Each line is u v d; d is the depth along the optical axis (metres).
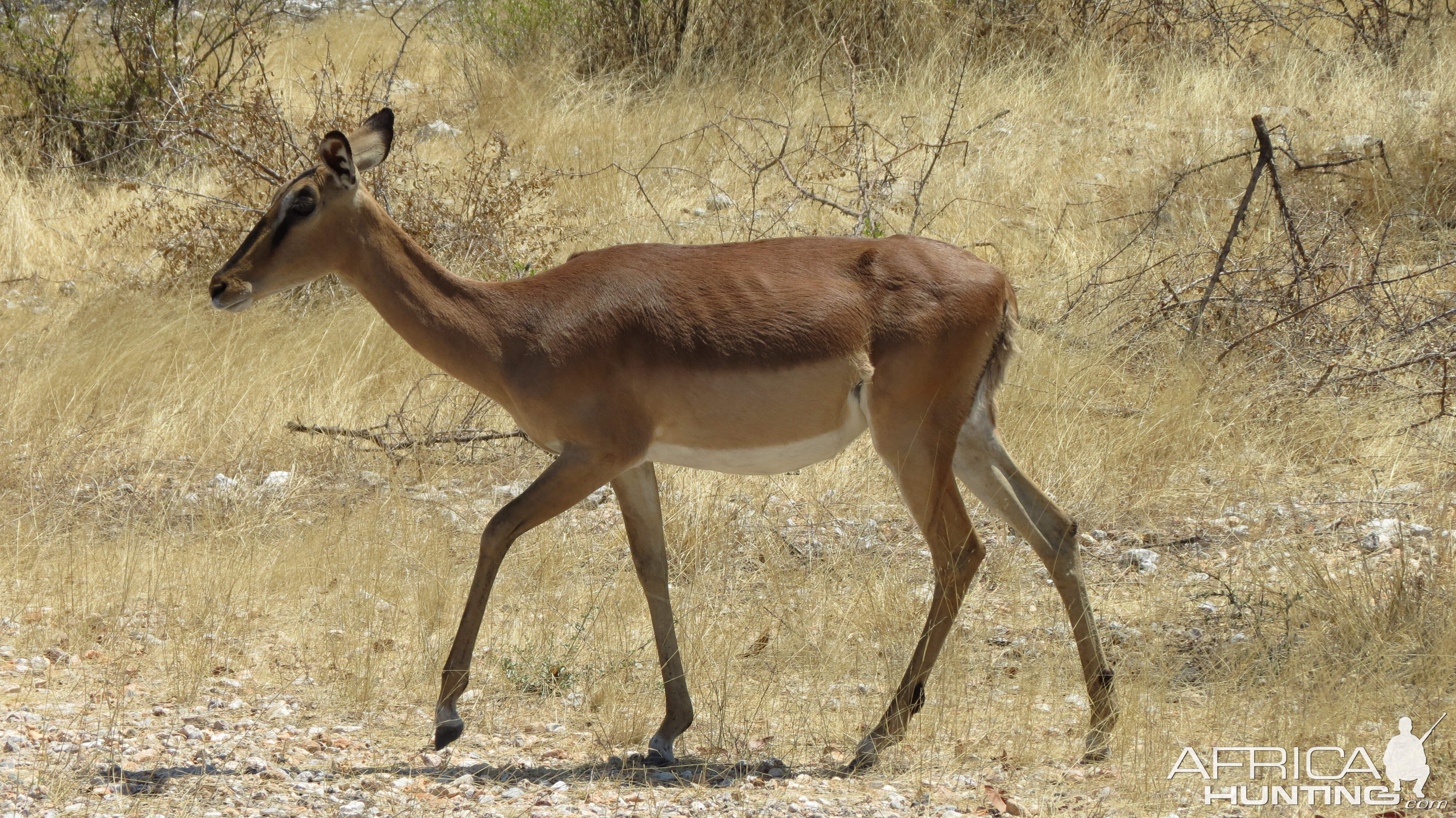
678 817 10.71
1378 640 13.45
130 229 29.61
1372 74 32.94
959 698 13.27
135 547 17.11
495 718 13.27
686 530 17.16
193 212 28.84
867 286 12.13
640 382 11.86
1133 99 33.66
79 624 15.14
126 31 34.59
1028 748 12.16
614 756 12.30
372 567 16.56
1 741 11.94
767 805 11.02
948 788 11.44
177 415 21.45
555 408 11.90
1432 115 29.56
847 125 29.66
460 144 33.59
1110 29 36.56
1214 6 36.03
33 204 31.28
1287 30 35.59
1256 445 19.31
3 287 27.50
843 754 12.35
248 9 38.47
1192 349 21.34
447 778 11.56
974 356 12.16
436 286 12.25
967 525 12.30
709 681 13.71
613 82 36.97
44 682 13.66
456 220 25.70
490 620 15.52
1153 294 23.02
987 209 27.84
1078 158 30.19
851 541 17.39
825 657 14.24
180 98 27.83
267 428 21.22
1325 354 20.75
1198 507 18.02
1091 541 17.19
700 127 32.66
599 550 17.42
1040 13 36.72
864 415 12.27
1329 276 22.67
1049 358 21.28
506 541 11.77
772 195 28.84
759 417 11.98
